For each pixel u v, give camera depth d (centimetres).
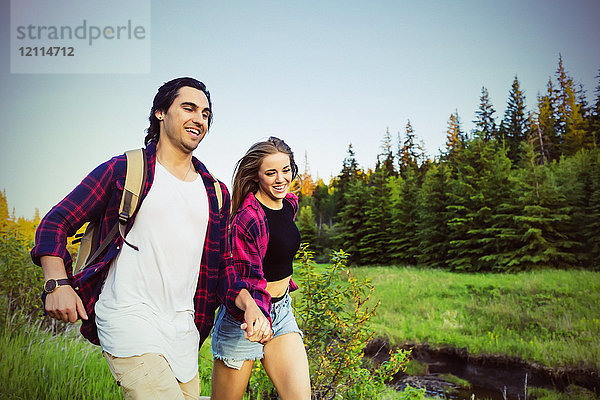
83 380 362
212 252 214
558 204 2131
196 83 210
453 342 914
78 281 181
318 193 5847
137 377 170
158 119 207
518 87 3725
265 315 217
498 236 2291
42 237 169
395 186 3488
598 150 2297
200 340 218
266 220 254
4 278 539
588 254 1970
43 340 456
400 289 1584
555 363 762
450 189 2802
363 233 3478
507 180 2459
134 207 186
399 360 452
